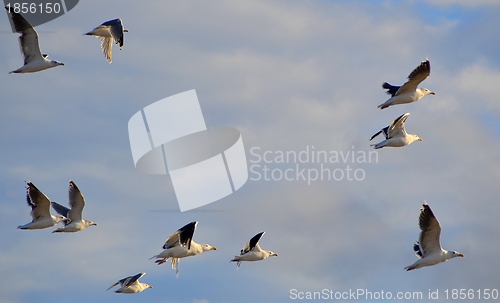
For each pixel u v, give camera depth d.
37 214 36.81
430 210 32.16
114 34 37.47
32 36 36.12
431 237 32.62
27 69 36.19
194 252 36.97
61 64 36.53
